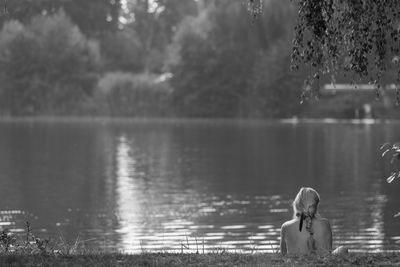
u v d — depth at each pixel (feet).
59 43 466.29
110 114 469.16
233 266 43.60
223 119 460.55
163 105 470.39
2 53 463.42
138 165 194.18
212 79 463.83
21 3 465.88
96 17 523.70
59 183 154.81
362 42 54.13
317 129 346.33
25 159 209.97
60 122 423.23
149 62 532.73
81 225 104.63
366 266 42.93
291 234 43.93
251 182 154.40
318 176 163.84
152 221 107.55
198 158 212.43
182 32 471.21
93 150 242.37
